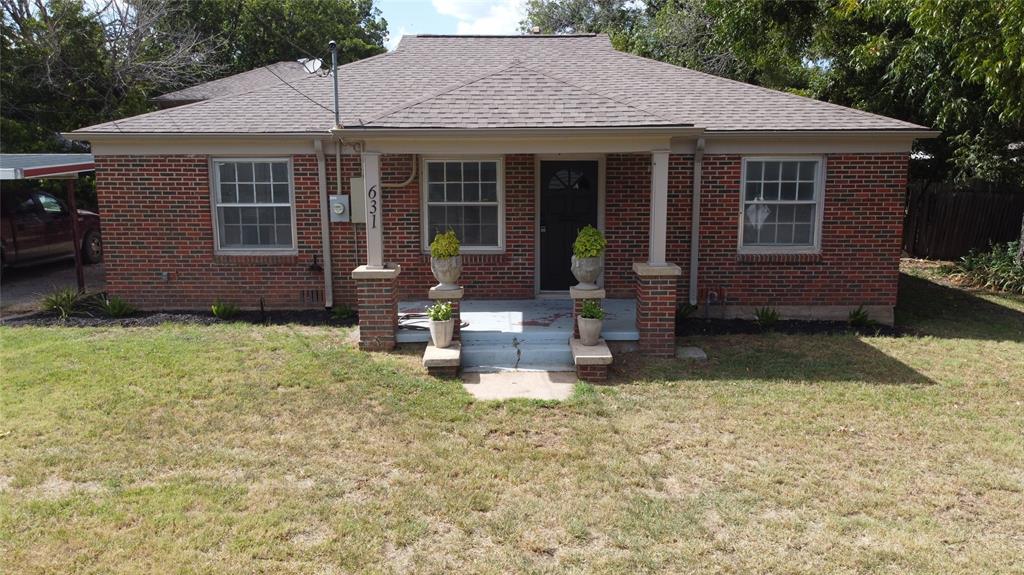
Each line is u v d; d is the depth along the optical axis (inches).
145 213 419.8
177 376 299.4
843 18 591.5
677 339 379.6
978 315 450.3
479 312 397.4
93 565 164.7
